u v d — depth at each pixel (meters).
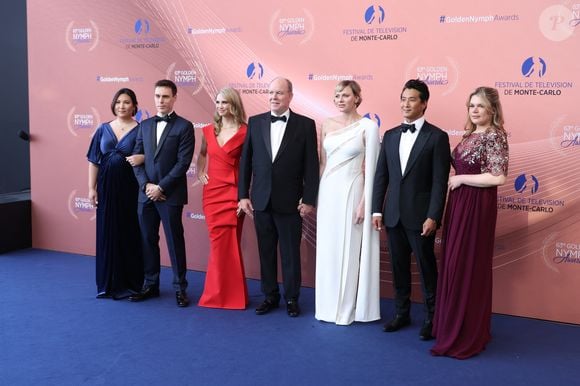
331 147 3.73
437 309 3.35
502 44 3.85
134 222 4.26
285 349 3.27
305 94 4.45
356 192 3.70
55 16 5.34
